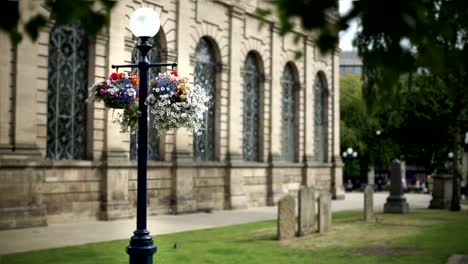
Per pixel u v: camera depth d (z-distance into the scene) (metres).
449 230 22.02
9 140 22.00
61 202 23.73
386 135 49.91
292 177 40.00
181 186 29.84
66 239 18.62
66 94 24.72
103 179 25.59
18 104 22.14
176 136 29.86
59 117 24.36
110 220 25.41
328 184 45.00
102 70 25.80
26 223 21.97
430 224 24.44
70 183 24.12
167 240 18.41
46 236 19.41
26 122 22.41
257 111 37.41
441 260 14.71
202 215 29.34
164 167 29.09
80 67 25.39
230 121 33.81
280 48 38.59
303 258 14.93
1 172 21.23
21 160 21.83
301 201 19.73
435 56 3.68
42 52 23.19
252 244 17.52
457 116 33.31
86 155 25.48
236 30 34.28
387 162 71.06
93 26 4.06
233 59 34.06
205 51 32.88
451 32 3.72
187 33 30.42
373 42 3.80
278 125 38.28
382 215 29.34
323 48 3.70
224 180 33.50
